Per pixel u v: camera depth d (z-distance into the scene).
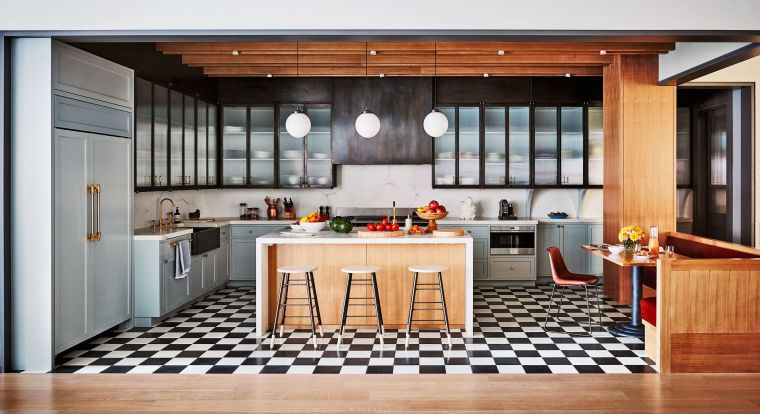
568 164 8.48
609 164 7.13
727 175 7.45
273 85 8.43
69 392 3.51
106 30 4.44
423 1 4.44
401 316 5.82
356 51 6.38
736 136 7.30
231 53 6.42
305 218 6.09
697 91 8.50
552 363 4.69
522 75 7.48
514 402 3.31
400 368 4.56
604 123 7.29
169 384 3.65
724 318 4.48
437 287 5.82
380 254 5.80
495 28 4.45
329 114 8.53
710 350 4.49
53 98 4.55
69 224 4.81
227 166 8.54
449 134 8.49
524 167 8.48
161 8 4.43
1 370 4.52
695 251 5.98
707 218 8.50
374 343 5.31
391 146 8.40
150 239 5.90
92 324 5.16
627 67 6.69
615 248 5.60
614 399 3.36
